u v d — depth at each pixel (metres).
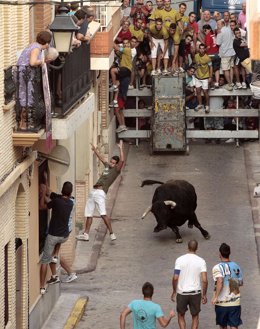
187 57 66.31
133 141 67.12
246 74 65.75
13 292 35.47
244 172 61.59
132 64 65.19
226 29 65.62
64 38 35.00
